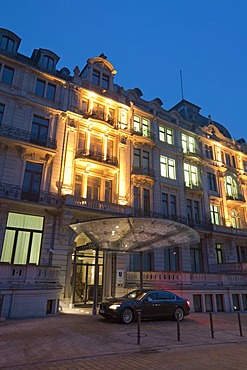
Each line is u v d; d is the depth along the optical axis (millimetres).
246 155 34562
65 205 17234
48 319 11656
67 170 19312
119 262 19500
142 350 6984
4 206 16172
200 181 27750
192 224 24844
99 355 6430
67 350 6793
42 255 16766
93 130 21891
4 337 8102
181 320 12430
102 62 25047
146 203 23266
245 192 32344
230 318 14102
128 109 24703
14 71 19828
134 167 23172
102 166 20891
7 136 17156
